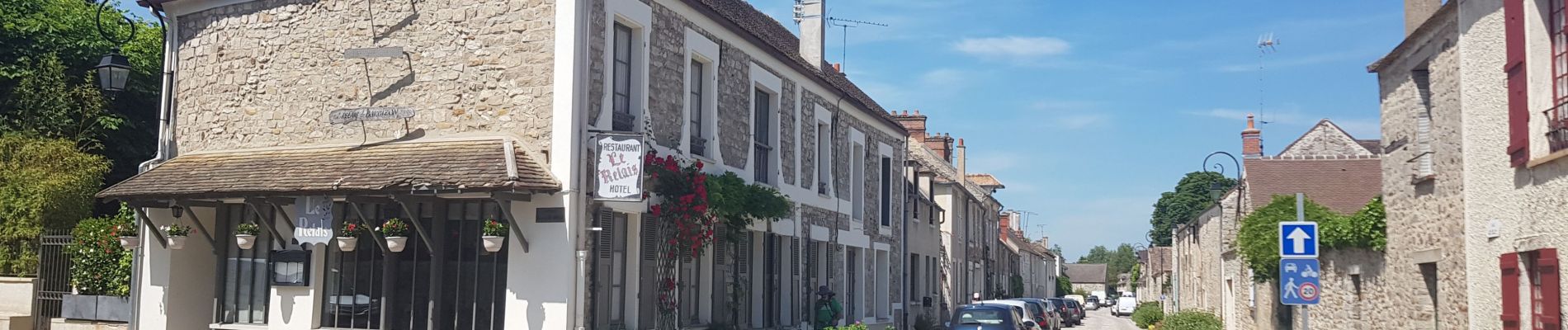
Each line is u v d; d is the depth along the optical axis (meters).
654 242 14.92
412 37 14.09
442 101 13.80
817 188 20.56
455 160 13.00
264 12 15.05
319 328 14.20
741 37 17.33
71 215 17.53
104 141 20.38
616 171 13.04
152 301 14.98
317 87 14.56
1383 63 15.88
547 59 13.31
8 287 16.69
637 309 14.38
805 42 24.34
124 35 22.31
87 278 16.27
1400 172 15.49
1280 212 20.16
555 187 12.77
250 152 14.66
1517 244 11.16
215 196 13.54
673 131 15.37
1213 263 30.86
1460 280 13.02
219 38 15.30
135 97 21.27
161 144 15.44
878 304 25.41
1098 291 141.38
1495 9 11.66
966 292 40.69
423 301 13.69
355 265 14.20
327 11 14.66
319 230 13.28
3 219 17.19
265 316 14.63
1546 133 10.42
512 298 13.07
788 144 19.19
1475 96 12.25
